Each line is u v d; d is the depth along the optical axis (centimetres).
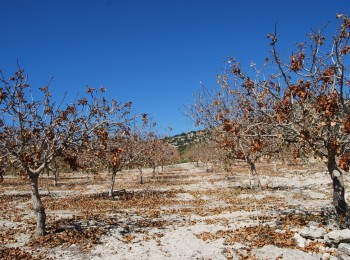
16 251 1177
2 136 1305
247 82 1281
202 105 2383
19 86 1274
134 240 1333
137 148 3275
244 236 1287
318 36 1143
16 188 3647
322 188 2878
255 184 3206
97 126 1397
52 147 1355
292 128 1219
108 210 2120
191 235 1372
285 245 1154
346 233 1084
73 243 1289
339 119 1155
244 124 1397
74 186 3862
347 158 1074
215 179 4328
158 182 4188
